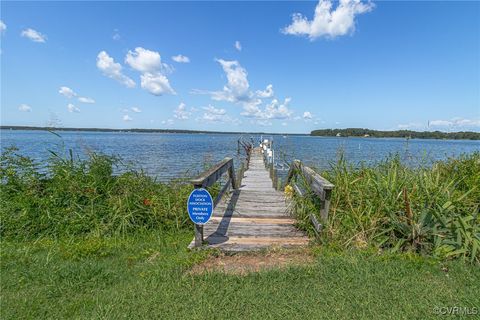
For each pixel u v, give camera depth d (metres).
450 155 6.46
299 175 5.60
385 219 3.82
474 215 3.78
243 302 2.58
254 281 2.94
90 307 2.59
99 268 3.26
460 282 2.85
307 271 3.08
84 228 4.48
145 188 5.42
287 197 5.74
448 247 3.32
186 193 5.41
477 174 5.12
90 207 4.73
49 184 5.12
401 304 2.52
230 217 5.12
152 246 4.01
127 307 2.53
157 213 4.82
